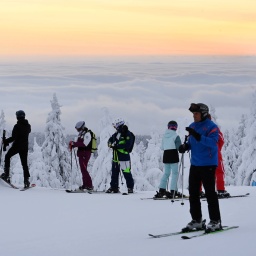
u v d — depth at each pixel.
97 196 16.62
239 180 39.62
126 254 7.97
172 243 8.52
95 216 12.69
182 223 11.29
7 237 10.33
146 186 40.97
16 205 14.60
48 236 10.31
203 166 9.64
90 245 9.13
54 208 14.05
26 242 9.77
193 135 9.51
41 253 8.64
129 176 17.75
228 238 8.56
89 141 18.05
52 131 46.03
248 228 9.84
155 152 50.41
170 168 16.08
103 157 38.47
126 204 14.70
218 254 7.28
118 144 17.78
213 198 9.61
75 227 11.27
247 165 39.31
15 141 18.33
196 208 9.81
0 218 12.59
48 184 45.41
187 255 7.42
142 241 9.13
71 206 14.38
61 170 46.16
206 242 8.31
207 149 9.63
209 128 9.64
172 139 15.99
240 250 7.42
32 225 11.62
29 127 18.59
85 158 18.14
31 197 16.22
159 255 7.64
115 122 17.94
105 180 38.19
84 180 18.08
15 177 46.97
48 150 45.81
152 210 13.46
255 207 13.16
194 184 9.79
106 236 10.07
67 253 8.52
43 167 45.66
